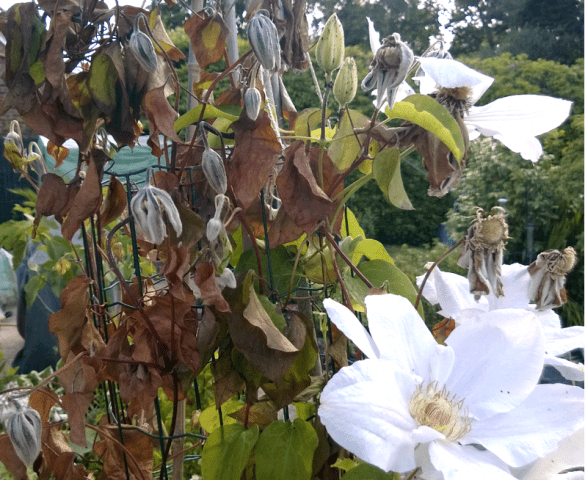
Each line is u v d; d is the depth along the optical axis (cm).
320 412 27
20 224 94
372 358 31
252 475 45
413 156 449
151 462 49
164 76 45
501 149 323
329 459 44
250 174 39
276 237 43
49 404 48
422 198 452
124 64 42
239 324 39
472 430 32
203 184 47
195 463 82
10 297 174
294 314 43
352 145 44
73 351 45
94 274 51
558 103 41
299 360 43
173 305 39
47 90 41
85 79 43
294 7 50
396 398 30
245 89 43
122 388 41
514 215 312
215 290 35
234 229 47
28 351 167
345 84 42
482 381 34
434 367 33
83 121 43
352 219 58
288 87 393
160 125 39
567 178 310
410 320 34
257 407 45
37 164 56
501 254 37
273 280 47
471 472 28
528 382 33
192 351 40
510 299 42
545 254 41
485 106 42
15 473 40
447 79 35
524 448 30
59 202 44
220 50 46
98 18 42
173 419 43
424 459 31
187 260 36
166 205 35
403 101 39
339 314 32
